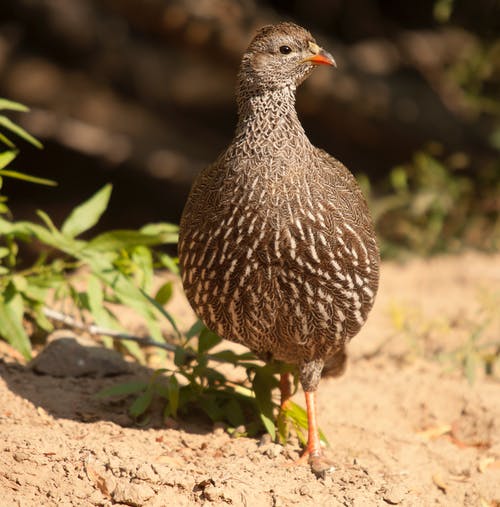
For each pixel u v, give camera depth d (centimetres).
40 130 2342
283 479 827
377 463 916
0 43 2347
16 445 809
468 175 2069
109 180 2550
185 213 881
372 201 1814
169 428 926
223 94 2598
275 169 812
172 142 2477
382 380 1107
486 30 1927
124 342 1034
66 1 2347
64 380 995
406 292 1474
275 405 939
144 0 1939
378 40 2347
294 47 877
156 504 766
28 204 2547
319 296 827
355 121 2123
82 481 784
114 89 2495
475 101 1866
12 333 955
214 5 1959
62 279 1048
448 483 899
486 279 1538
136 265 1057
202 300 855
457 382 1109
